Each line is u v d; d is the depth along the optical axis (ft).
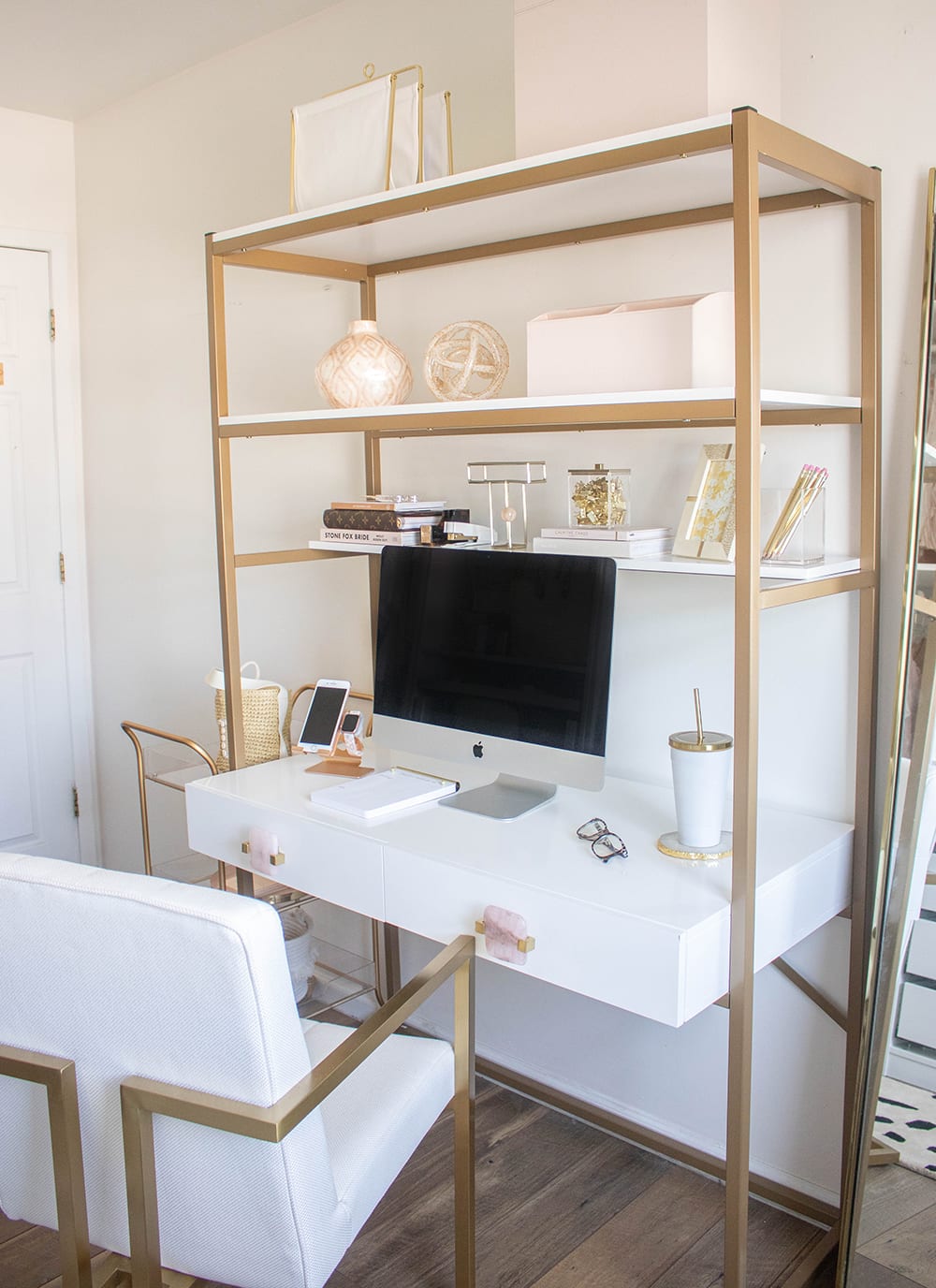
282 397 9.65
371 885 6.40
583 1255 6.57
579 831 6.33
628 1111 7.80
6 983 4.69
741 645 5.06
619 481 6.60
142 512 11.50
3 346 11.71
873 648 6.21
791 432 6.50
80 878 4.45
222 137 9.90
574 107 6.16
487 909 5.75
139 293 11.11
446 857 5.98
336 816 6.73
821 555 5.98
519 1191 7.17
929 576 5.69
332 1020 9.38
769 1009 6.98
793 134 5.15
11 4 8.66
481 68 7.77
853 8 5.99
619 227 6.89
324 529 7.94
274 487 9.86
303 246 7.71
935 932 5.61
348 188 7.02
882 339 6.10
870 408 6.07
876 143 6.00
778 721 6.77
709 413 5.14
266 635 10.16
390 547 7.37
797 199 6.17
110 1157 4.74
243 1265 4.72
